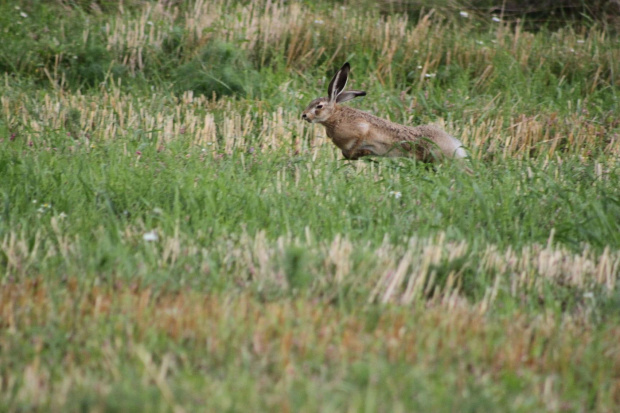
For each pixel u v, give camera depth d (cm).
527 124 2830
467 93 3173
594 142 2758
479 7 4128
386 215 1881
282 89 3059
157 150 2400
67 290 1424
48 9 3712
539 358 1291
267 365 1197
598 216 1855
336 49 3531
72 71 3228
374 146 2472
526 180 2195
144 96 3002
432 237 1733
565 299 1571
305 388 1134
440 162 2394
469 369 1241
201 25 3566
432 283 1534
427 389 1134
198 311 1328
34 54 3297
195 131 2672
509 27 3984
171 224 1759
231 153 2486
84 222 1758
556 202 2038
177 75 3209
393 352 1239
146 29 3531
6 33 3391
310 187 2072
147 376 1140
